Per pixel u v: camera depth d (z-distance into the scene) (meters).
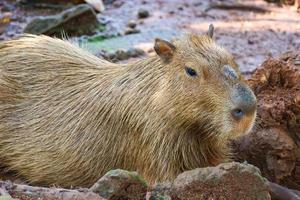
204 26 15.24
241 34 14.81
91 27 14.85
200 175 7.19
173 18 15.67
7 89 9.52
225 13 15.96
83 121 9.16
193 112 8.23
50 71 9.57
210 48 8.30
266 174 9.68
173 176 8.66
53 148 9.27
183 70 8.23
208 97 8.05
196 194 7.20
